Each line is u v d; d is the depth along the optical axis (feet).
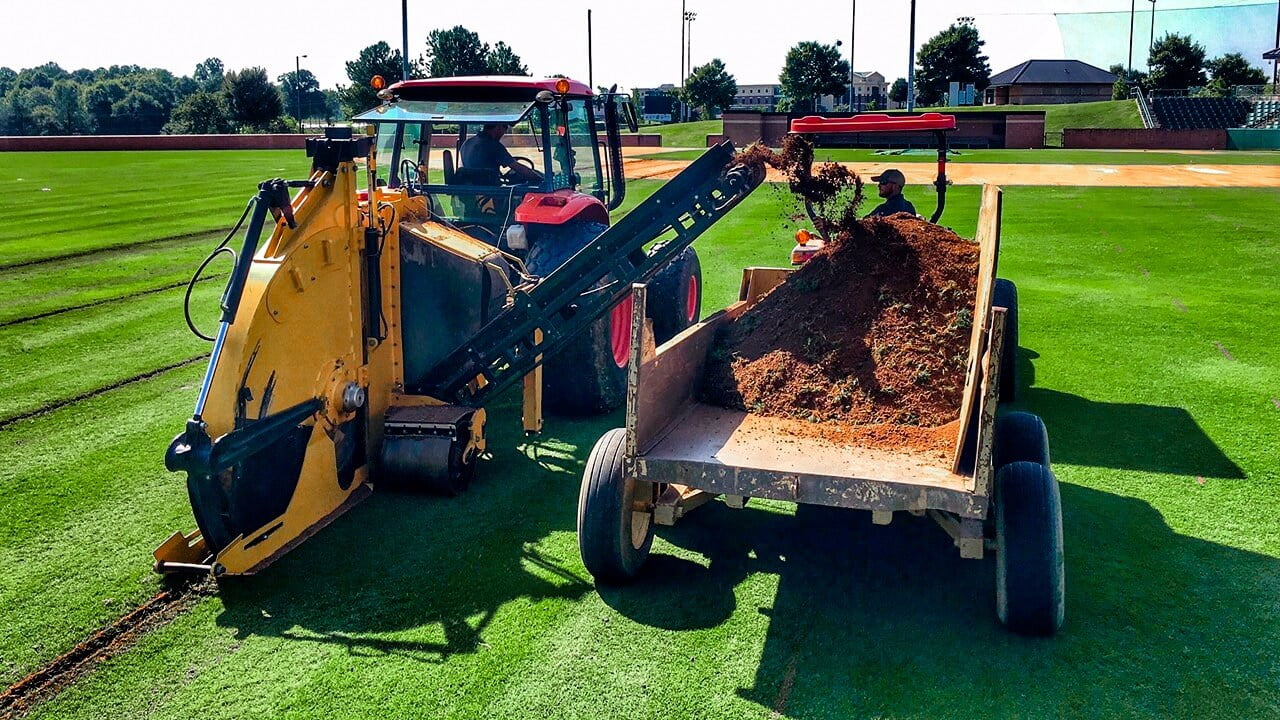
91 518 16.70
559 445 20.42
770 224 51.85
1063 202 61.21
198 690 11.87
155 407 22.70
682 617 13.39
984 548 13.85
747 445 13.48
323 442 15.78
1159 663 12.18
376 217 16.87
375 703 11.55
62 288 36.63
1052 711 11.27
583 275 18.28
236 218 57.62
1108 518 16.34
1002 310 10.78
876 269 16.08
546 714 11.30
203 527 13.52
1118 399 22.70
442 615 13.52
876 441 13.55
